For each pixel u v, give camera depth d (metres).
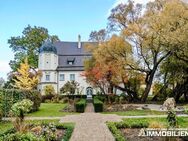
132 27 35.94
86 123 17.36
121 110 27.61
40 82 59.78
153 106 31.92
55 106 34.31
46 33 63.41
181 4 31.56
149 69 40.09
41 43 62.69
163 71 42.19
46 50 60.50
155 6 35.97
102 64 37.59
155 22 32.34
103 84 40.66
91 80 40.28
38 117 21.81
